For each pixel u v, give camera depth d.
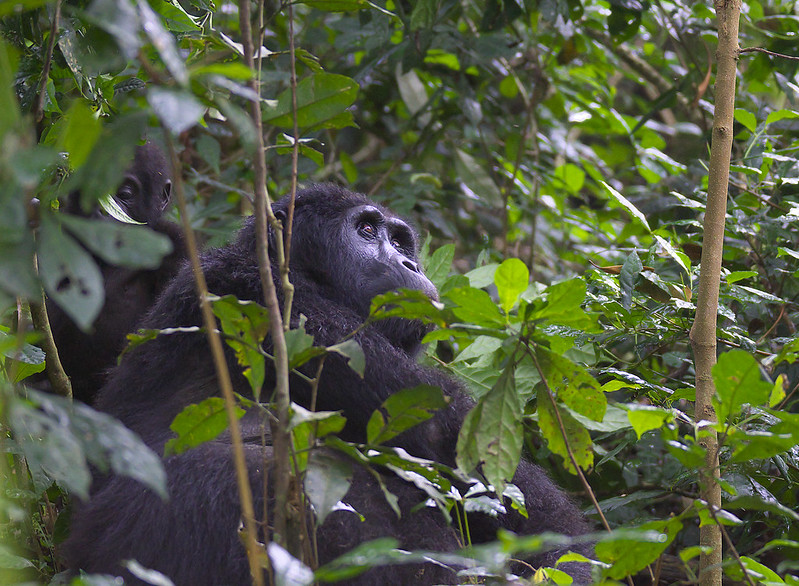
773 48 8.78
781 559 6.47
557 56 10.73
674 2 9.88
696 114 9.99
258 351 3.62
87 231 2.65
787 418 3.53
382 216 6.91
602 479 7.19
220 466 4.83
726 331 5.93
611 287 5.97
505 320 3.88
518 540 2.93
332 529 4.60
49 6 4.95
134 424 5.49
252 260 6.06
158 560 4.74
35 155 2.52
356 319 5.98
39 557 5.44
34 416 2.81
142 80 5.48
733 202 7.14
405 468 3.84
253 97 3.11
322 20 11.05
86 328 2.54
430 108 10.64
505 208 9.94
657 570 4.38
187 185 9.34
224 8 10.83
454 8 9.87
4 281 2.57
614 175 11.98
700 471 3.84
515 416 3.83
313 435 3.55
